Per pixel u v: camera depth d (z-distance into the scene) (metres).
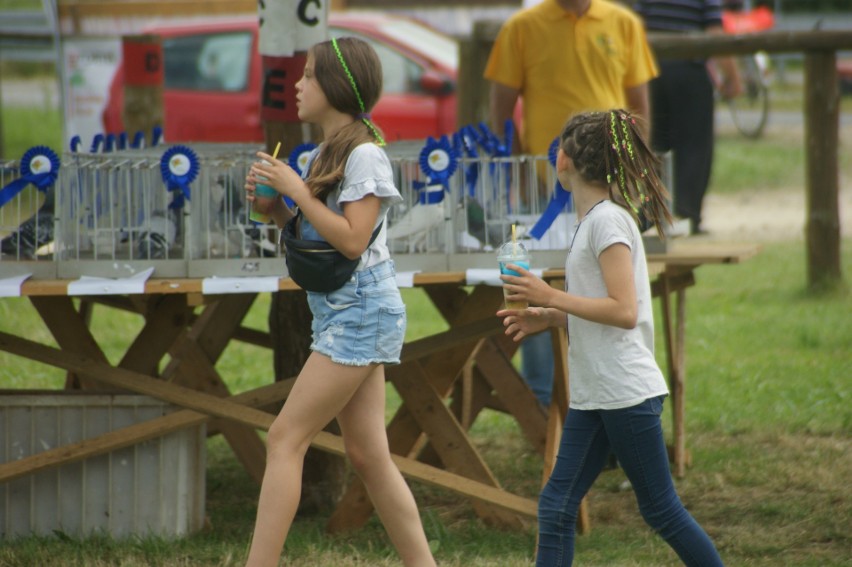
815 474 19.52
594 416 13.14
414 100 40.47
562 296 12.54
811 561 15.62
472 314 16.80
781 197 51.28
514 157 16.67
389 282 13.34
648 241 17.95
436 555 16.02
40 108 75.69
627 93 21.20
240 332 21.62
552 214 15.70
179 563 15.34
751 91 62.44
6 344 16.02
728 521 17.52
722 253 17.94
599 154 12.97
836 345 28.52
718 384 25.55
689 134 32.56
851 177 52.84
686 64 32.12
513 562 15.60
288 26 17.12
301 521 17.64
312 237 13.12
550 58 20.47
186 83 42.12
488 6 47.06
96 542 15.98
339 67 13.17
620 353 12.76
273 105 17.42
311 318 17.70
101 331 30.78
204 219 15.69
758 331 30.09
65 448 15.72
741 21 59.00
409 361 16.62
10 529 16.23
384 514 13.73
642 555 15.97
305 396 13.12
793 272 37.03
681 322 19.92
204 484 16.67
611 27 20.58
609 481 19.64
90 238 15.88
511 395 18.02
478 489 16.16
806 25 81.19
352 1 47.84
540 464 20.89
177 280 15.20
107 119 40.19
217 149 20.56
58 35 40.69
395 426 17.34
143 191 16.05
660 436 12.86
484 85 28.59
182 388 16.05
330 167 13.00
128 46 27.41
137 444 16.17
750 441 21.77
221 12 42.62
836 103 32.53
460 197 16.27
